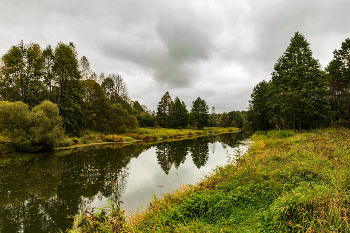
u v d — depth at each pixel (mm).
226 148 21359
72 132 29359
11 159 15711
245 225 3420
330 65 23578
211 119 107688
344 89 22484
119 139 32000
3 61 24297
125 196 7949
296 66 20578
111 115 36750
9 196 8273
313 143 9359
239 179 5621
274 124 32719
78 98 30203
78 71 30719
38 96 26109
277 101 23906
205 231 3369
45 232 5586
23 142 18922
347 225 2529
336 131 14516
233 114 117500
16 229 5742
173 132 47125
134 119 42531
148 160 16094
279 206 3334
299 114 20516
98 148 23812
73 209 7035
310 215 2902
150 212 4887
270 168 6066
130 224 4242
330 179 4223
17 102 17906
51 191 8852
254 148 13734
